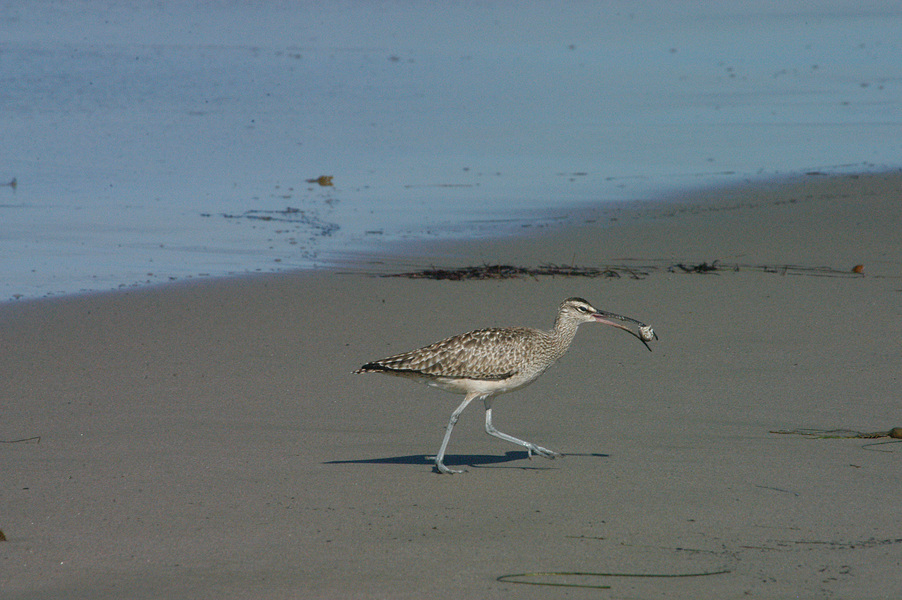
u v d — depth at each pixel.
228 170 26.22
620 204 22.77
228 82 39.34
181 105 34.97
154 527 7.92
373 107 34.84
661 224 20.83
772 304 15.30
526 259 18.42
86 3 63.81
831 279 16.62
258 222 21.44
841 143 28.89
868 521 7.97
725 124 31.81
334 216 21.94
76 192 23.83
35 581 6.98
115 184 24.69
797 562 7.24
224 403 11.49
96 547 7.54
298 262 18.42
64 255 18.78
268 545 7.57
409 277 17.39
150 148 28.56
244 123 32.16
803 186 23.89
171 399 11.60
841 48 48.00
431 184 24.92
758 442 10.08
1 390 11.90
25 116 32.44
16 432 10.46
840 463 9.39
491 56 46.69
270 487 8.90
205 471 9.30
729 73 41.66
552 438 10.45
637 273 17.39
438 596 6.73
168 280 17.22
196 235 20.34
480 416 11.27
